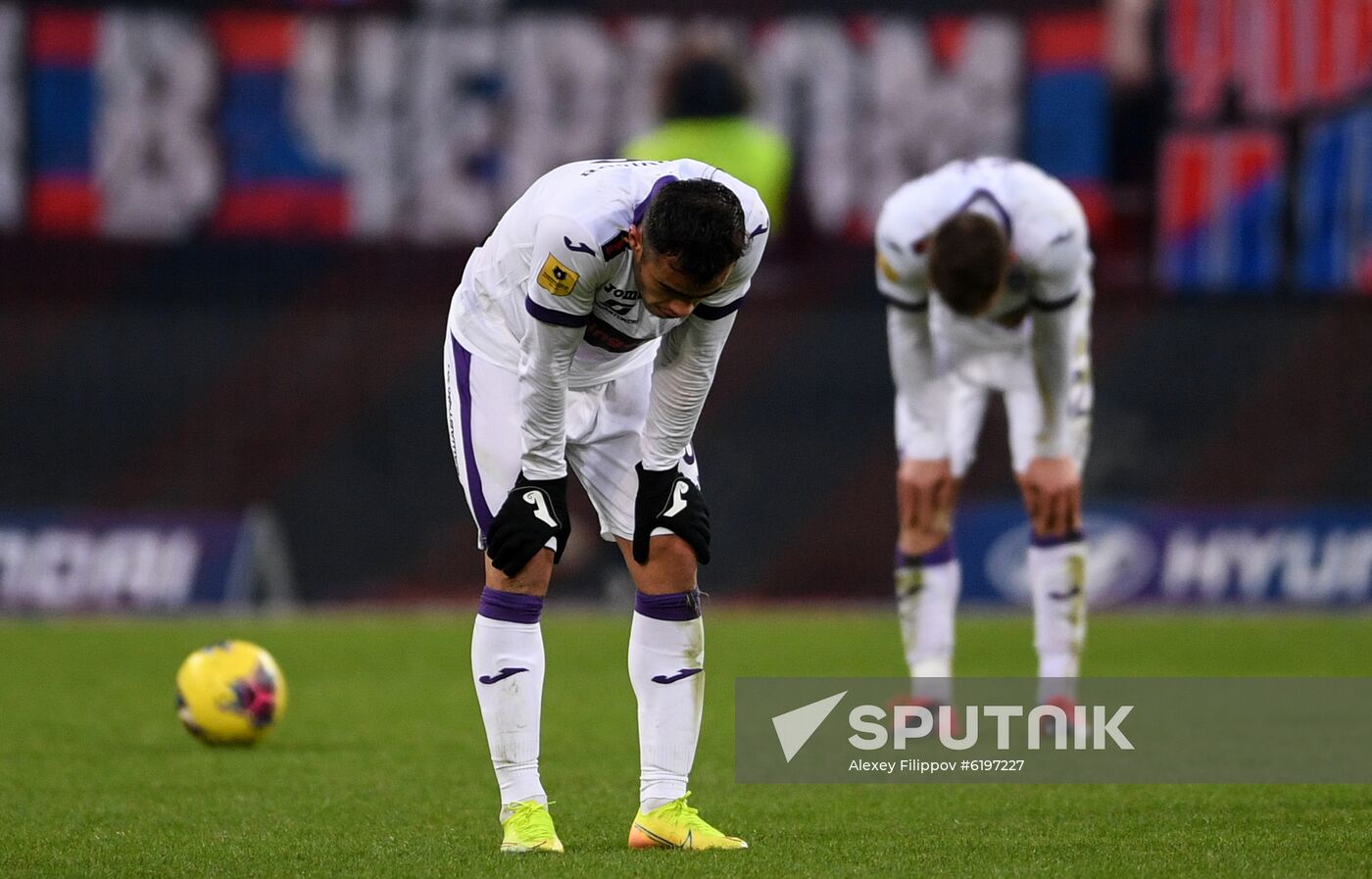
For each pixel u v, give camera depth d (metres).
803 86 56.31
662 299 14.22
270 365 56.75
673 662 16.19
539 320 14.85
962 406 25.56
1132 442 57.62
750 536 57.03
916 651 24.59
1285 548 55.22
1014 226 22.84
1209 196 56.62
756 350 57.25
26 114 55.34
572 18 55.94
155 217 56.12
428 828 17.47
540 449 15.58
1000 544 55.31
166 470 56.66
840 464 57.25
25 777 21.56
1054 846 15.88
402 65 56.09
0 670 36.47
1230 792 19.61
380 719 28.02
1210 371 57.44
